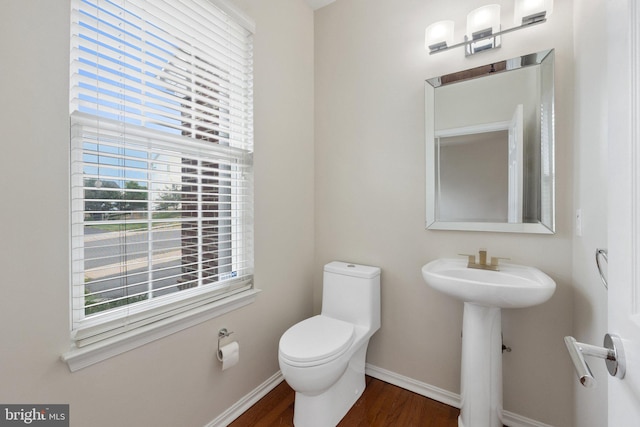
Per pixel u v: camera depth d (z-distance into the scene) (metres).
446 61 1.66
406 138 1.80
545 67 1.39
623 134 0.48
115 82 1.14
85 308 1.07
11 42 0.86
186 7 1.32
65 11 0.97
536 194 1.42
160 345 1.24
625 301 0.47
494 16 1.43
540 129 1.41
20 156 0.88
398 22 1.82
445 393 1.69
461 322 1.63
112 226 1.13
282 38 1.87
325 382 1.35
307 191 2.12
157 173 1.28
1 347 0.85
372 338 1.93
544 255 1.42
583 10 1.19
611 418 0.53
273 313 1.83
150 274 1.26
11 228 0.86
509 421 1.51
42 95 0.92
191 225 1.43
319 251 2.16
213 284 1.51
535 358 1.45
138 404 1.16
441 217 1.68
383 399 1.71
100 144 1.10
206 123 1.46
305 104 2.09
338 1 2.05
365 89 1.94
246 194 1.69
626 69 0.46
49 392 0.94
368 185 1.94
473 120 1.58
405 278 1.81
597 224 1.03
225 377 1.53
